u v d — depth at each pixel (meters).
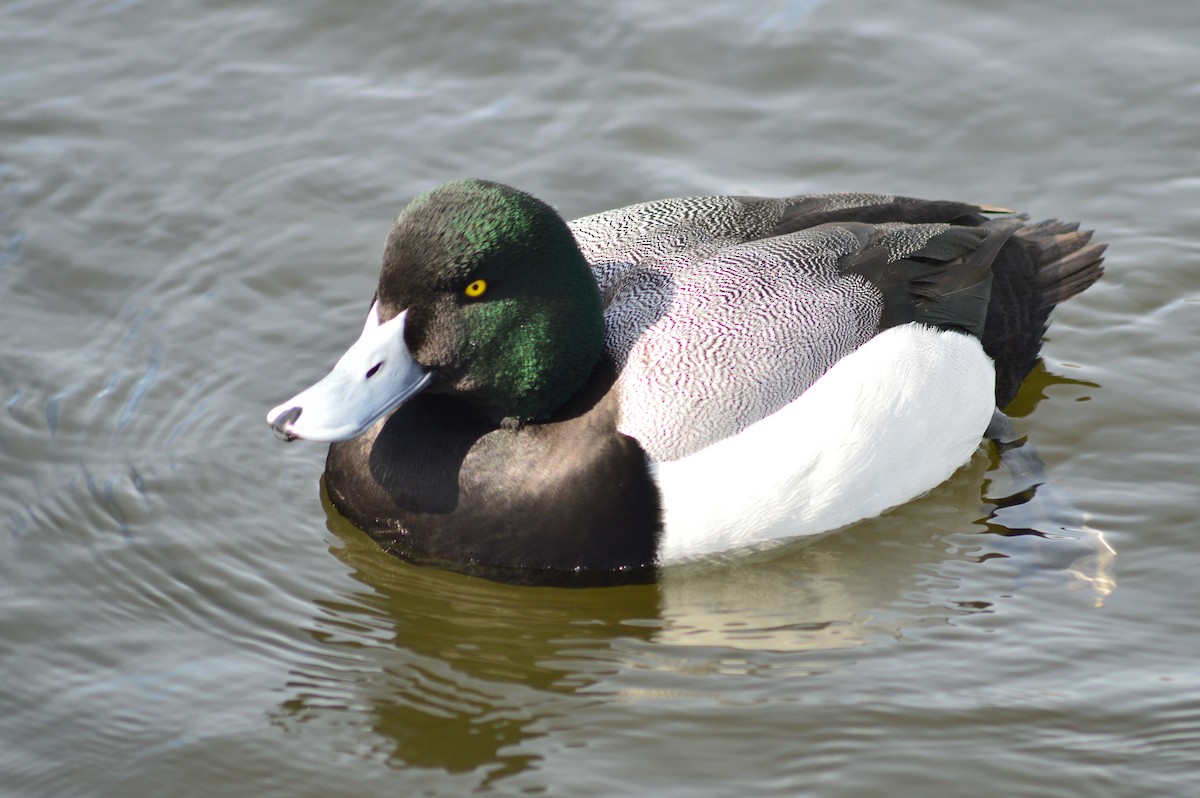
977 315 10.40
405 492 9.76
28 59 14.36
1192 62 14.23
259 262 12.58
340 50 14.68
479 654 9.27
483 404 9.66
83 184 13.15
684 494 9.40
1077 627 9.40
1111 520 10.32
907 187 13.24
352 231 12.91
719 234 10.43
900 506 10.43
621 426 9.45
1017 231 11.40
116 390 11.27
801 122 13.95
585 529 9.49
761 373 9.50
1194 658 9.10
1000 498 10.56
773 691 8.89
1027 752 8.41
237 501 10.41
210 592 9.64
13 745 8.44
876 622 9.50
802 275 9.94
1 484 10.38
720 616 9.60
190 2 15.00
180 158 13.48
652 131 13.88
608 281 10.15
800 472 9.56
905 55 14.54
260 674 9.03
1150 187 13.17
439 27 14.84
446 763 8.38
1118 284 12.38
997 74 14.27
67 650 9.12
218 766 8.34
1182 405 11.29
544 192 13.25
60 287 12.21
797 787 8.17
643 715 8.73
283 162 13.50
